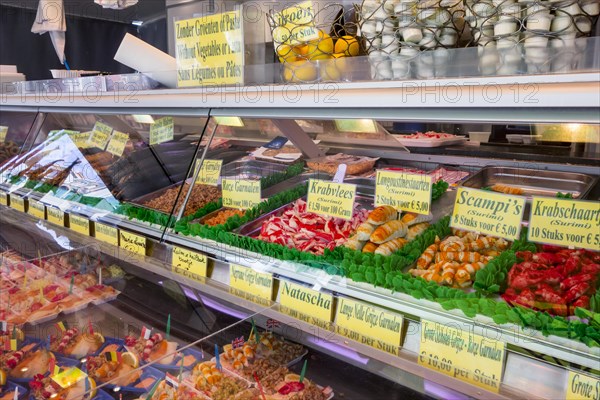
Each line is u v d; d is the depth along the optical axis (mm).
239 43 1570
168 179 2307
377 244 1513
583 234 1200
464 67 1129
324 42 1451
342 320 1396
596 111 962
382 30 1260
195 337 1574
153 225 2021
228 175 2107
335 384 1304
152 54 2010
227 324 1572
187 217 1957
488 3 1068
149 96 1959
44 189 2580
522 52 1029
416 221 1622
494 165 1880
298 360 1402
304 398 1281
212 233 1780
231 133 2256
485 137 2008
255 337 1500
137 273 1921
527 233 1349
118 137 2541
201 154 2184
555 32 1000
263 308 1551
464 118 1128
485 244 1462
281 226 1780
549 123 1030
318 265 1486
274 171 2145
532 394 1075
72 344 1636
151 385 1440
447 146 2152
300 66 1445
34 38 5227
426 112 1192
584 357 1038
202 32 1668
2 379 1498
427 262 1434
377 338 1324
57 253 2168
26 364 1565
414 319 1266
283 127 2070
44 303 1849
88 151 2619
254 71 1557
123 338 1647
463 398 1131
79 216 2297
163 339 1601
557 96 972
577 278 1207
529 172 1778
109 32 4824
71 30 4922
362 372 1299
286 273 1538
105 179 2416
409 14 1206
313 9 1443
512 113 1062
